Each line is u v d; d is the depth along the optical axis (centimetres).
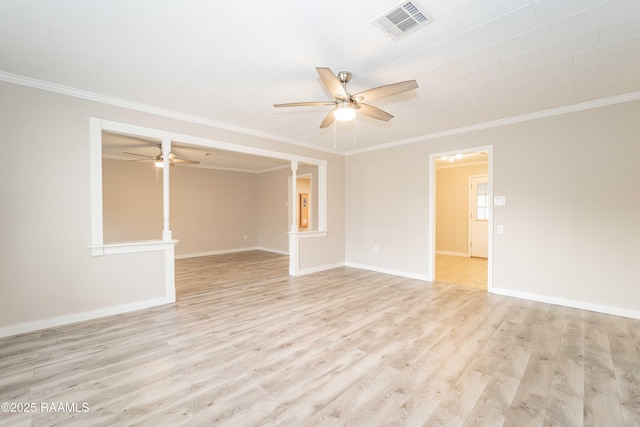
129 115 342
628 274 323
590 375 211
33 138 285
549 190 371
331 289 439
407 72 268
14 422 163
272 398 185
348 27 202
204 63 254
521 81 287
